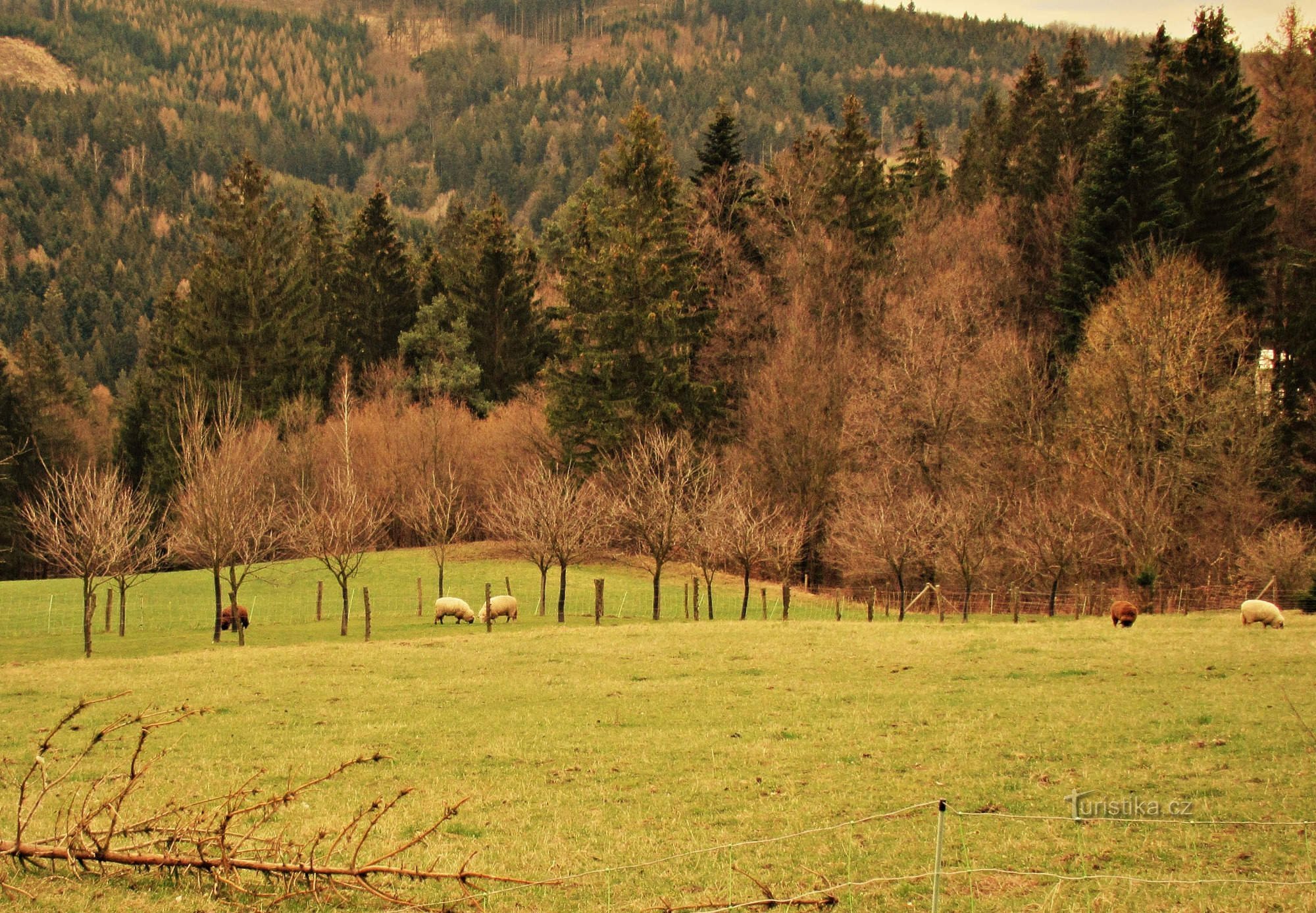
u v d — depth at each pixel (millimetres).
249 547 46469
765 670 25234
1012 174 79125
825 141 79688
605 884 11898
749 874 12133
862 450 60938
